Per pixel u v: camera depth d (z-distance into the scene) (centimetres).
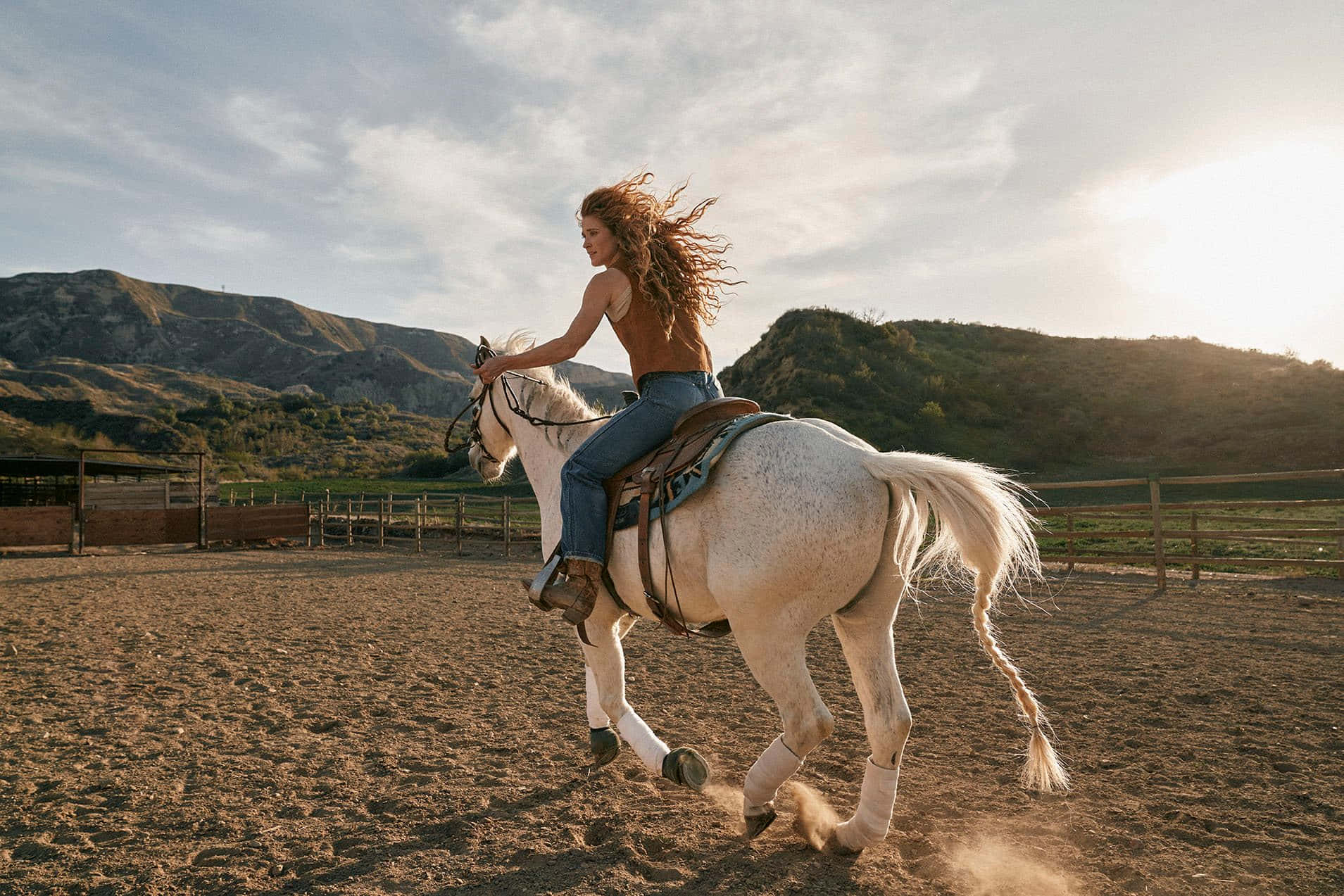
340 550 2102
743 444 291
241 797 388
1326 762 411
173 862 318
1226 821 339
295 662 705
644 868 305
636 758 443
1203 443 5647
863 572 282
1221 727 477
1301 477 1049
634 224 327
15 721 522
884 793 297
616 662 362
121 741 478
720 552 284
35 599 1132
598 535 317
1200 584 1149
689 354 333
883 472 277
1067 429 5941
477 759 443
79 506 2052
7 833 351
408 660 714
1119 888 284
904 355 6875
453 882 296
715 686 607
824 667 681
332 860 317
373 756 451
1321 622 826
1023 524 283
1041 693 571
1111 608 953
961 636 802
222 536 2217
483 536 2248
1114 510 1209
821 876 294
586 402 438
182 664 696
